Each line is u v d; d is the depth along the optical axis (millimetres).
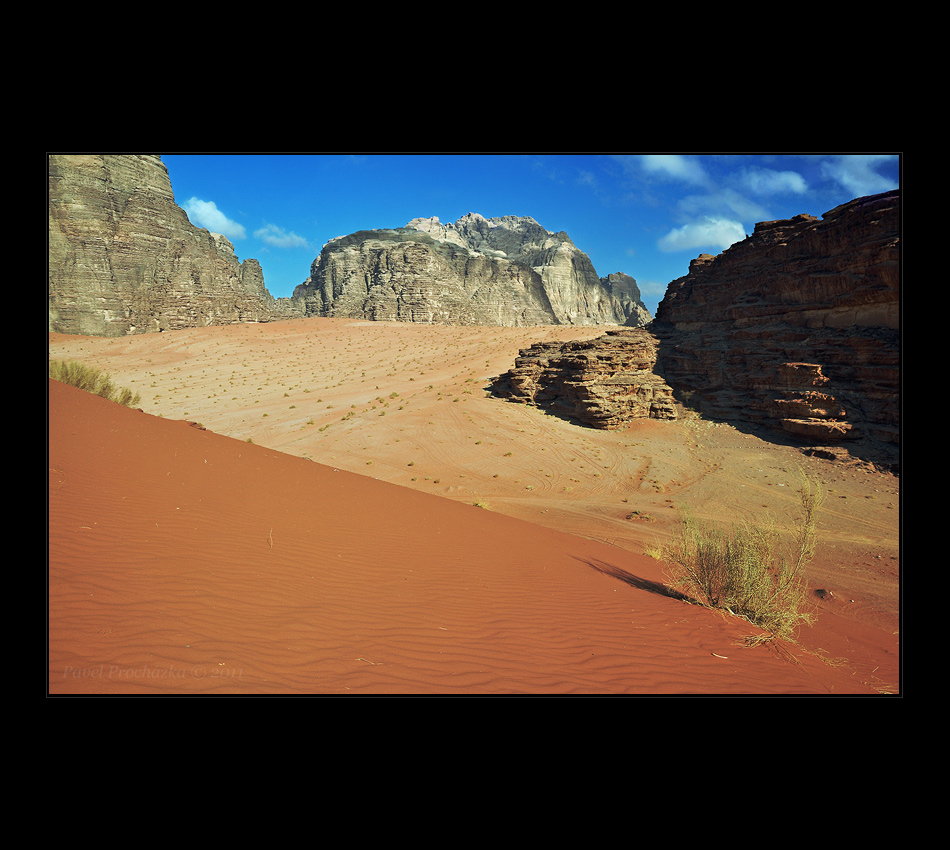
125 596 4863
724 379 43938
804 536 7922
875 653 8219
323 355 85750
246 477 11445
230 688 3812
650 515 26078
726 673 5605
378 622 5590
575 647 5766
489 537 11766
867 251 36375
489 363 68500
